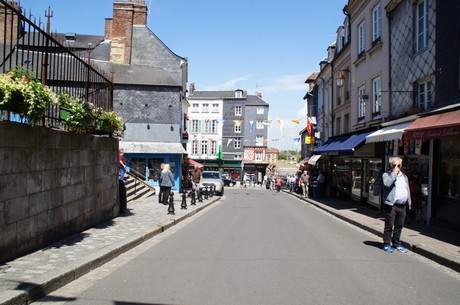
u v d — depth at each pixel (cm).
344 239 986
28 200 661
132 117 2906
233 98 6119
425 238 920
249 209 1827
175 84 2941
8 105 601
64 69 851
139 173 2873
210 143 6084
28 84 622
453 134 871
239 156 6128
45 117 719
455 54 1059
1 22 1917
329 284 572
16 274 536
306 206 2098
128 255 761
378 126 1584
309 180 2758
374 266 690
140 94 2919
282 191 4147
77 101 846
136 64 3106
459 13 1038
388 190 834
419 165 1271
